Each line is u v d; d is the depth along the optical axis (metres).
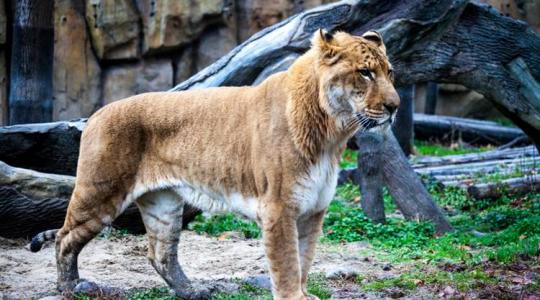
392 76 9.00
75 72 25.97
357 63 8.55
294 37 14.18
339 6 14.30
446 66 15.35
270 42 14.27
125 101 9.88
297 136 8.59
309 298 8.75
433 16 14.49
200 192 9.46
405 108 23.47
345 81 8.55
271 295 10.09
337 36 8.84
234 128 9.15
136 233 14.20
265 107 8.95
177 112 9.55
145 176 9.69
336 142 8.83
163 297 9.98
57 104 25.80
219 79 14.34
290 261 8.58
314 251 9.13
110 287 10.12
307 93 8.67
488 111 31.91
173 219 10.02
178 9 26.50
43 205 13.23
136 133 9.66
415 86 31.89
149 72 26.91
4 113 24.27
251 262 12.38
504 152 23.64
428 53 15.14
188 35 26.91
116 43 26.19
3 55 24.16
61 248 9.92
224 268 11.98
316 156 8.70
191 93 9.71
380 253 13.21
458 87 31.89
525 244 12.68
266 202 8.66
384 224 15.33
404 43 14.57
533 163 20.61
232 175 9.12
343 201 18.48
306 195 8.66
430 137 28.50
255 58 14.21
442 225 15.17
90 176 9.66
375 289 10.55
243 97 9.26
